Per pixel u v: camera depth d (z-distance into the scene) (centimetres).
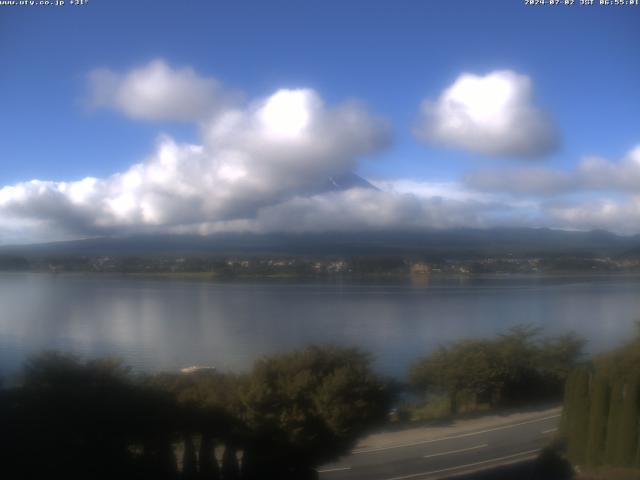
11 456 690
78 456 702
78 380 787
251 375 856
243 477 737
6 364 911
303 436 796
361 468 796
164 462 715
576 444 835
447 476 763
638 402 826
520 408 1102
